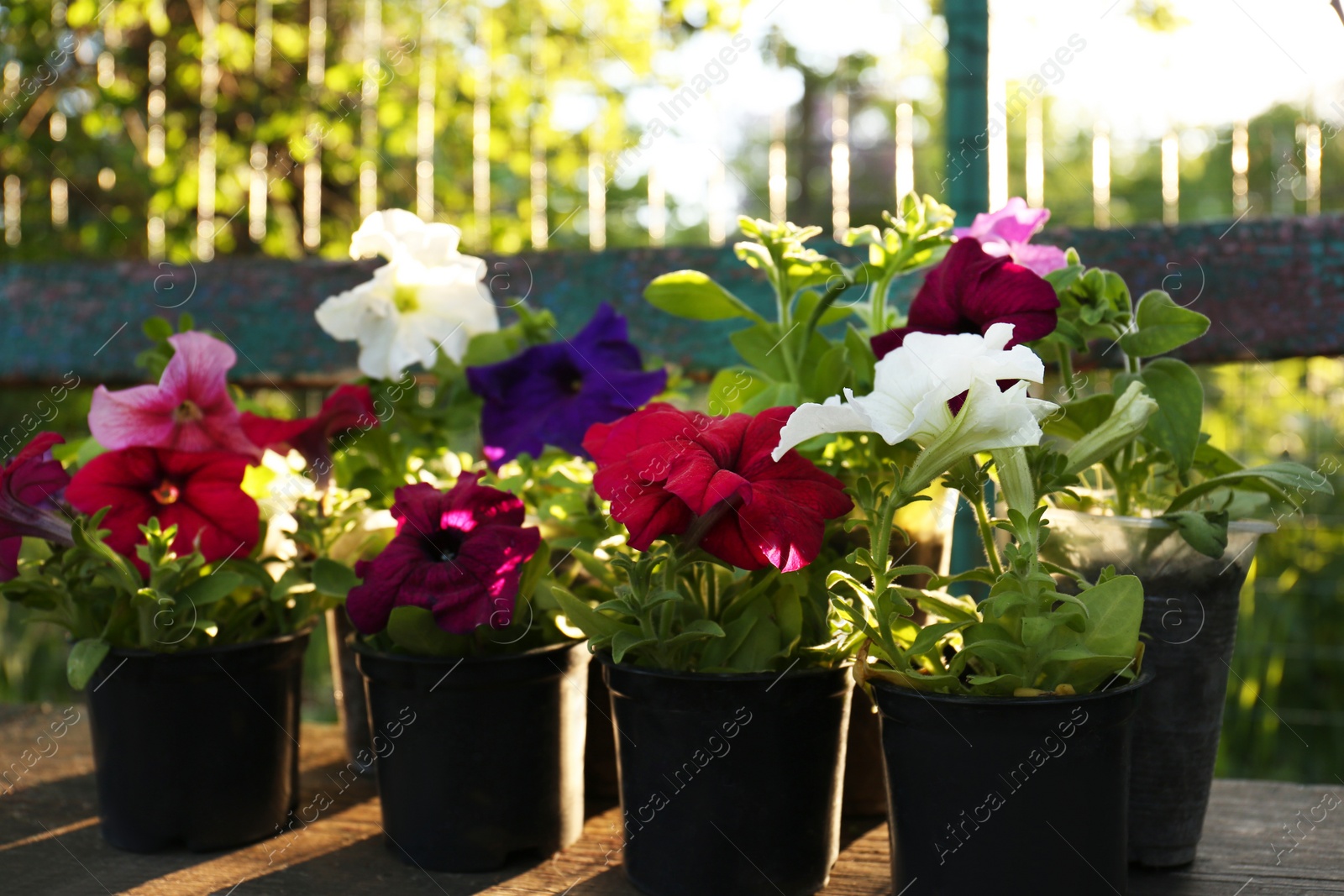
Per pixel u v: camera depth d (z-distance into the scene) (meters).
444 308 1.21
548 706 0.98
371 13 2.20
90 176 2.54
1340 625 2.30
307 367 1.64
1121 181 4.68
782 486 0.84
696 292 1.09
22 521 0.96
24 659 2.51
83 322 1.72
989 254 0.91
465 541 0.94
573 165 2.90
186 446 1.03
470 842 0.95
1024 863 0.77
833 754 0.91
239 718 1.01
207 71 2.16
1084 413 0.94
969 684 0.82
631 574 0.86
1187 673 0.92
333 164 2.63
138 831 1.00
